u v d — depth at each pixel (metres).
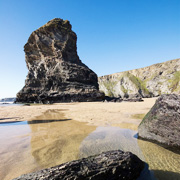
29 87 54.50
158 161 3.42
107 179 2.36
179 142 4.13
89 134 5.84
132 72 199.75
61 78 51.97
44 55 57.28
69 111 15.24
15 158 3.61
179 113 4.38
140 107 17.77
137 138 5.36
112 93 182.50
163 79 160.12
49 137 5.45
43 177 2.20
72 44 61.66
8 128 7.11
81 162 2.62
